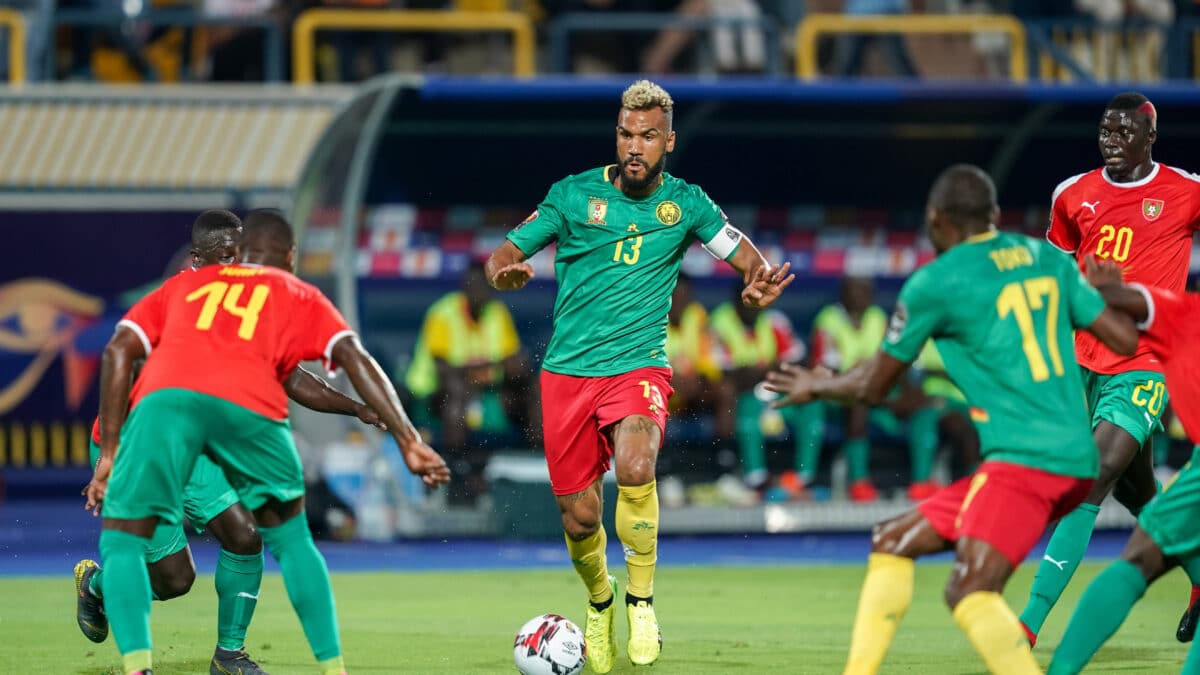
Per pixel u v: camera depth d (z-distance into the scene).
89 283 53.84
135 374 23.75
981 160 53.91
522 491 46.12
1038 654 25.19
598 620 23.69
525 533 46.09
